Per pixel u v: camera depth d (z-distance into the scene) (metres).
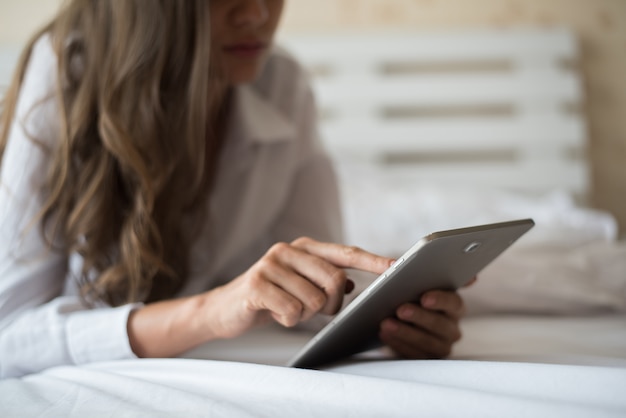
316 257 0.64
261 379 0.53
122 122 0.87
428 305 0.67
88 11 0.90
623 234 2.41
